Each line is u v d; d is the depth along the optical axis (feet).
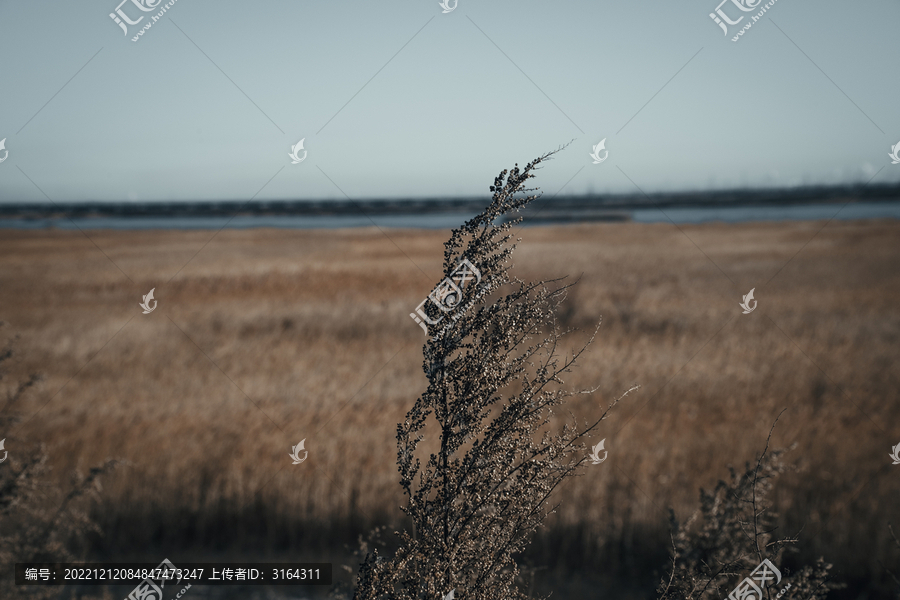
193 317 73.67
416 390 40.57
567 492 23.17
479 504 7.71
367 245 135.44
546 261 110.22
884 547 19.26
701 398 37.60
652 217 189.67
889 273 92.17
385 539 18.30
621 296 81.51
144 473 25.26
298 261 120.26
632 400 36.01
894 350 52.19
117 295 89.30
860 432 31.58
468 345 8.17
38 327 65.77
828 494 23.71
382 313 74.64
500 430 7.77
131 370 47.50
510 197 8.20
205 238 156.46
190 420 33.53
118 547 21.72
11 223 215.51
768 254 111.75
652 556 21.13
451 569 7.43
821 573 9.50
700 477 25.80
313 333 65.05
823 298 78.69
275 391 40.19
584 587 19.84
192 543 22.43
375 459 27.12
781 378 42.88
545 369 8.13
